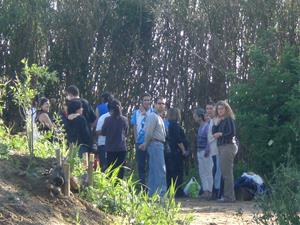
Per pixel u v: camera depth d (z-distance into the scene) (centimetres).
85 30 2198
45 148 989
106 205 895
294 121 1753
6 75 2158
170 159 1656
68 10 2206
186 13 2122
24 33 2181
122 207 909
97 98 2181
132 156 2012
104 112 1603
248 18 2069
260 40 1988
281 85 1830
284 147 1775
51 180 855
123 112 2158
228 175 1522
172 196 950
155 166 1388
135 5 2236
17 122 1742
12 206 791
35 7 2191
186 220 961
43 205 822
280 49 2003
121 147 1413
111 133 1409
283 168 856
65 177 862
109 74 2186
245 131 1823
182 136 1677
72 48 2194
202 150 1683
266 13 2055
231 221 1156
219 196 1597
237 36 2080
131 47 2184
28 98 925
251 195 1588
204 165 1675
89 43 2194
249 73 1934
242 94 1850
